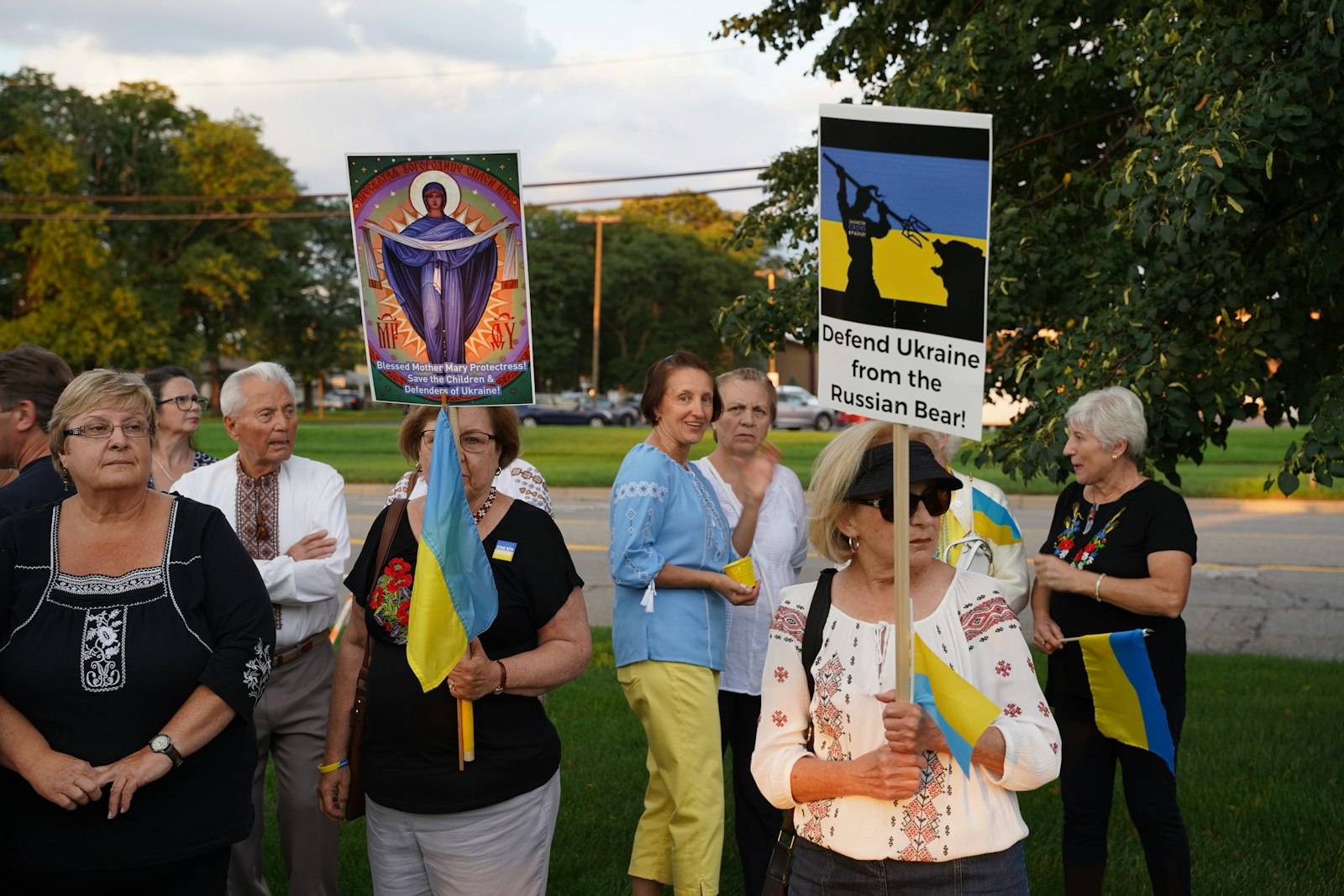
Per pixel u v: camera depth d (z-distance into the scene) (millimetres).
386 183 2967
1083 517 3979
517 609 3133
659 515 3994
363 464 23938
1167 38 5414
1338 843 4664
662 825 4047
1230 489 18562
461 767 3033
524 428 44062
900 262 2432
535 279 71562
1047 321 6766
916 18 8305
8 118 47688
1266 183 5082
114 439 2717
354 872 4594
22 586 2750
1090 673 3680
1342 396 4773
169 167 53688
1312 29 4715
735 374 4496
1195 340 5422
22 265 49906
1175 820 3723
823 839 2488
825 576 2639
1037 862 4645
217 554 2863
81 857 2676
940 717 2316
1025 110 7605
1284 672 7695
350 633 3410
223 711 2762
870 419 2541
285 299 63375
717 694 4078
